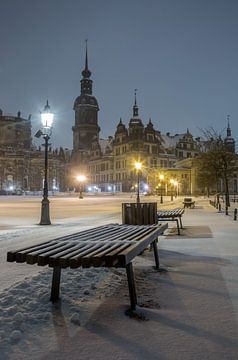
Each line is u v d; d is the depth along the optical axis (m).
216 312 5.02
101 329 4.40
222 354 3.74
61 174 155.00
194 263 8.41
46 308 5.13
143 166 119.25
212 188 98.75
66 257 5.07
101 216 24.75
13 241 12.06
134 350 3.83
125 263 4.97
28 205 44.25
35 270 7.83
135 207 10.93
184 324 4.57
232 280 6.79
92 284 6.39
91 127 153.12
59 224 18.64
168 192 105.06
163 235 13.73
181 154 137.12
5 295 5.68
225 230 15.48
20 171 133.12
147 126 128.50
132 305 5.12
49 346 3.93
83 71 156.88
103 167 138.38
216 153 36.25
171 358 3.65
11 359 3.63
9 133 141.12
